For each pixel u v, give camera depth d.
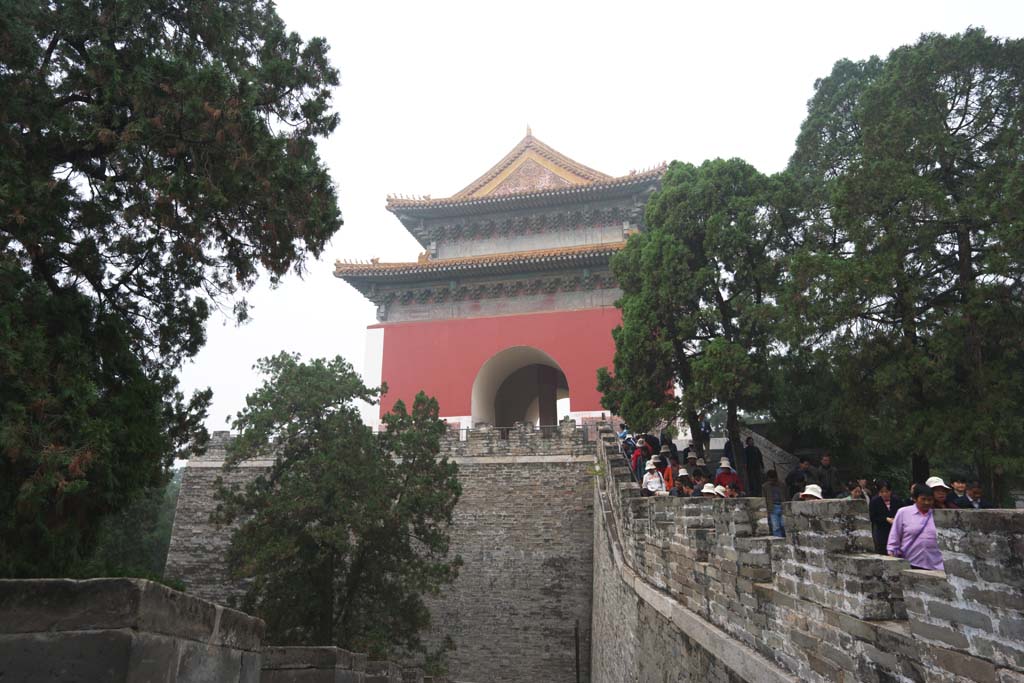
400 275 38.69
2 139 9.13
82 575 9.36
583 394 35.56
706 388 20.83
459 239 43.41
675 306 22.67
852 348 18.11
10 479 8.29
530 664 29.67
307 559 23.59
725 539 8.88
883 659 5.07
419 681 21.25
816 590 6.25
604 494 23.69
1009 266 15.69
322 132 12.64
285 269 12.24
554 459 32.62
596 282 37.75
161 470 11.51
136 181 10.30
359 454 24.53
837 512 6.14
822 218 21.30
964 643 4.07
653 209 24.41
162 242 11.48
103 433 9.09
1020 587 3.60
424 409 27.31
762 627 7.52
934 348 16.83
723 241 21.72
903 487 23.58
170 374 13.09
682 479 14.55
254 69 12.10
